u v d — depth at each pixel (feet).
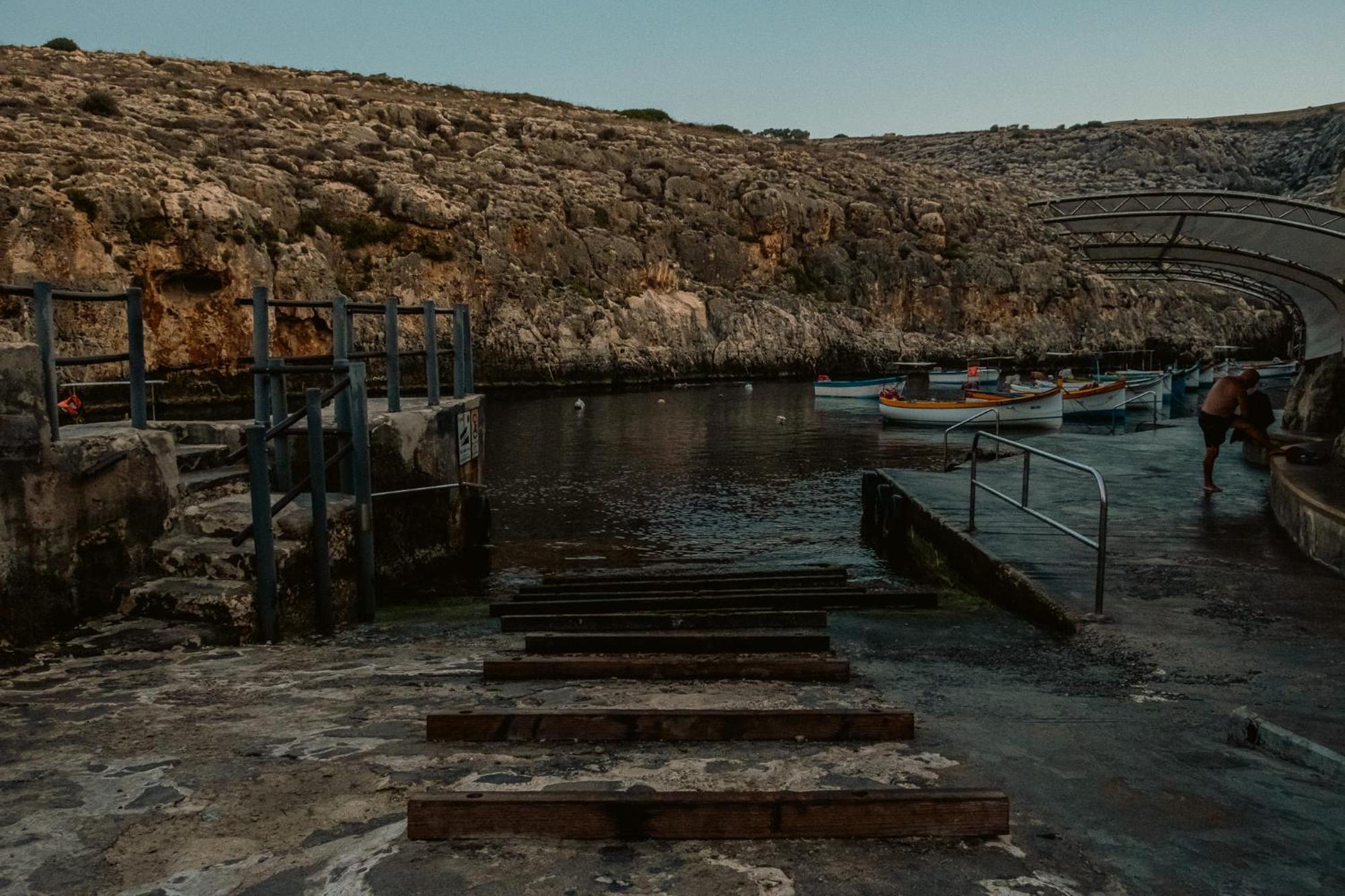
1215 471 52.24
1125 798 11.93
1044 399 108.78
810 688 17.80
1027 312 247.29
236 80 230.27
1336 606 24.06
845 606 29.14
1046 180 417.08
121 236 122.62
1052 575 27.43
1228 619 22.80
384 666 20.70
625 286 194.70
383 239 159.63
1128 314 260.01
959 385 190.19
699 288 207.41
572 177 209.46
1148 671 18.95
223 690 18.26
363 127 192.95
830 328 216.54
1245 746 14.23
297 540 26.84
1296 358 70.38
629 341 185.26
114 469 24.91
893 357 219.82
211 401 132.57
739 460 84.02
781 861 9.91
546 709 14.70
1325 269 52.85
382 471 35.73
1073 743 14.21
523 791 11.14
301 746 14.12
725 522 55.62
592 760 13.09
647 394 167.63
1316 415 56.13
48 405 22.93
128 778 12.79
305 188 155.63
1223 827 11.05
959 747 13.85
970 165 448.65
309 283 142.82
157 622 23.89
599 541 49.90
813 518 56.95
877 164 298.97
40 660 20.88
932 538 38.37
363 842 10.50
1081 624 22.45
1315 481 34.42
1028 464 29.50
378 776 12.55
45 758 13.70
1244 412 42.83
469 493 43.34
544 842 10.39
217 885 9.55
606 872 9.65
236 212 134.51
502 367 167.53
